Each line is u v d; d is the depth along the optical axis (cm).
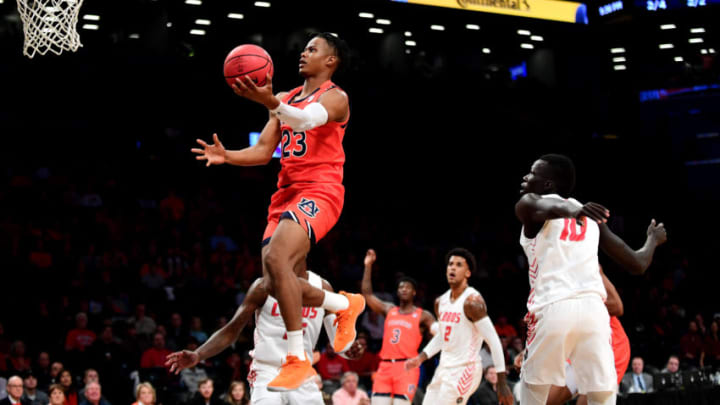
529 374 407
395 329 803
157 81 1569
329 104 381
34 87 1481
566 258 398
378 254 1638
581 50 1920
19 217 1402
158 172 1639
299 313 362
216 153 390
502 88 1884
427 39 1875
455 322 696
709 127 2120
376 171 1862
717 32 1827
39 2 579
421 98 1800
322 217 381
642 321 1520
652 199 2025
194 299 1241
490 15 1742
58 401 805
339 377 1078
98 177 1588
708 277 1764
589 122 1964
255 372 460
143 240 1424
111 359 1000
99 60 1527
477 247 1783
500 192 1939
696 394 930
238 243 1584
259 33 1728
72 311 1144
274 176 1817
